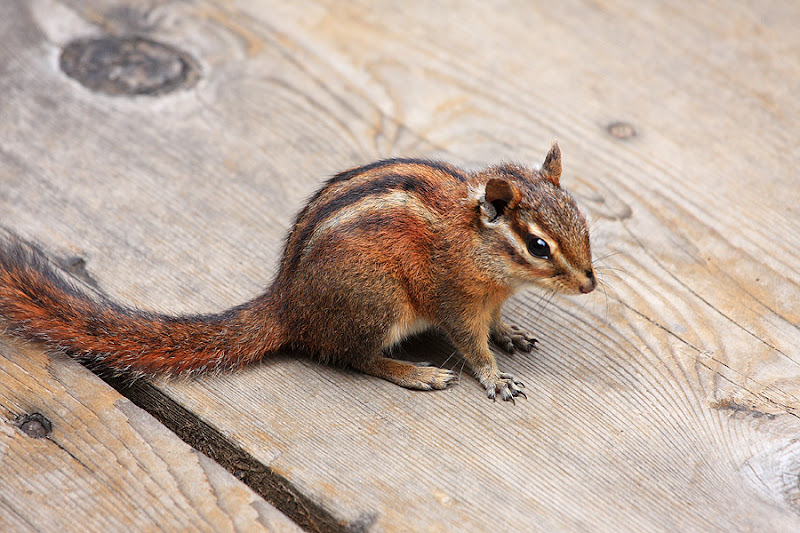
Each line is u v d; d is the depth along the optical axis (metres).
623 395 6.51
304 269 6.61
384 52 10.36
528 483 5.82
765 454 6.02
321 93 9.73
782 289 7.52
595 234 8.08
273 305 6.82
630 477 5.87
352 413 6.33
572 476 5.87
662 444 6.11
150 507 5.52
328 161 8.88
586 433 6.19
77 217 7.96
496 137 9.27
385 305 6.66
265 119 9.34
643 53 10.41
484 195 6.68
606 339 7.02
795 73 10.15
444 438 6.12
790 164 8.93
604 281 7.54
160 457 5.79
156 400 6.55
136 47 10.12
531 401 6.45
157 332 6.73
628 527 5.57
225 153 8.88
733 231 8.12
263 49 10.30
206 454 6.30
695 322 7.17
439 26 10.77
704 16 10.96
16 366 6.39
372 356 6.71
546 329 7.12
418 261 6.76
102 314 6.79
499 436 6.15
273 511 5.50
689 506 5.69
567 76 10.09
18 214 7.95
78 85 9.55
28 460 5.74
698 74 10.12
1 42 9.99
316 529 5.75
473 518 5.60
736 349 6.92
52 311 6.76
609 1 11.18
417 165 7.09
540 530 5.54
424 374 6.62
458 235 6.73
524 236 6.61
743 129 9.37
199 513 5.49
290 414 6.32
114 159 8.67
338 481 5.81
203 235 7.90
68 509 5.50
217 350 6.70
